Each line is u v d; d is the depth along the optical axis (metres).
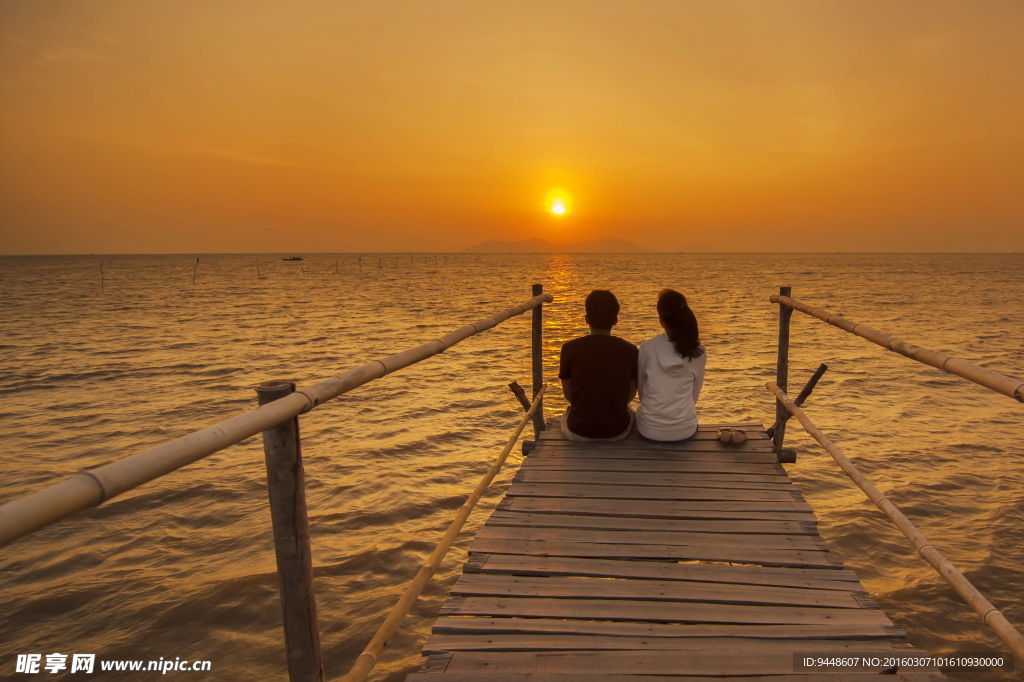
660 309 4.62
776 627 2.49
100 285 66.75
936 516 6.43
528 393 12.98
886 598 4.98
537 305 5.16
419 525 6.49
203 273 102.75
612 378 4.52
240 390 13.62
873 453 8.51
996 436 9.28
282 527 1.60
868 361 16.28
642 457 4.38
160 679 4.14
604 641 2.42
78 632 4.68
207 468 8.10
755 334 22.83
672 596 2.72
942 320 27.00
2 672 4.22
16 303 41.62
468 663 2.30
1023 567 5.37
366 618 4.87
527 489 3.89
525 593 2.76
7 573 5.49
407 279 83.50
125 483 1.05
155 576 5.43
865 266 137.12
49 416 11.36
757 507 3.58
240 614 4.88
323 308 37.62
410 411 11.41
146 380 14.79
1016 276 81.25
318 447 9.20
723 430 4.62
